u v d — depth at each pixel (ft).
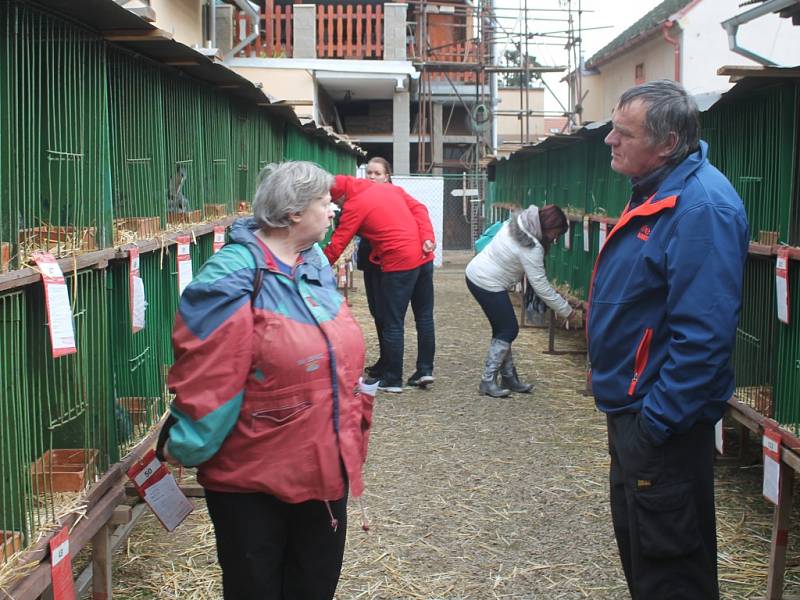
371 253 22.97
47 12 9.39
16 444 8.51
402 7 54.65
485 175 66.23
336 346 8.43
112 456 11.10
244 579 8.61
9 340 8.45
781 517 11.32
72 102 10.21
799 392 12.37
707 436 8.77
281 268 8.46
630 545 9.14
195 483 15.43
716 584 8.97
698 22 56.54
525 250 21.34
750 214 14.42
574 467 17.20
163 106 14.52
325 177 8.63
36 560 8.31
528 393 23.22
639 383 8.75
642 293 8.66
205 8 42.80
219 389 8.00
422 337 23.48
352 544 13.57
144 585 12.02
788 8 18.65
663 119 8.45
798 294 12.50
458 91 69.21
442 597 11.89
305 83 52.19
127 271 12.18
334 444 8.43
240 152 20.97
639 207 8.68
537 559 13.06
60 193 9.77
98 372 10.77
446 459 17.71
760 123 13.92
